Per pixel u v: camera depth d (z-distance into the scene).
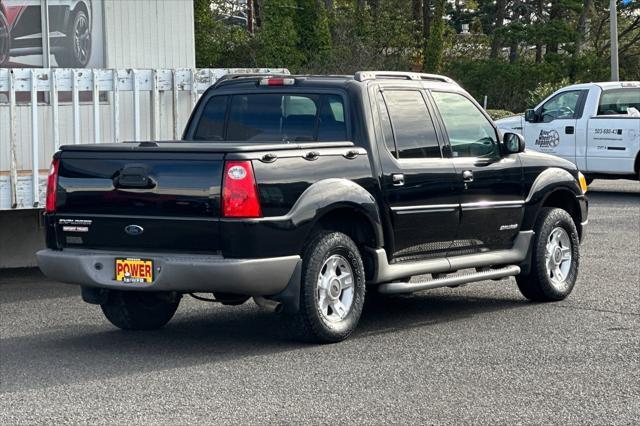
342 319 9.30
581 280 12.73
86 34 15.33
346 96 9.75
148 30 15.78
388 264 9.78
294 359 8.70
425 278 11.95
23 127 14.42
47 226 9.34
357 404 7.39
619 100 23.58
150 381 8.02
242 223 8.57
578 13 67.94
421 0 71.81
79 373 8.28
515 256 10.99
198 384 7.92
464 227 10.45
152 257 8.80
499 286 12.48
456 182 10.32
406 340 9.45
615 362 8.65
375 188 9.59
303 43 54.84
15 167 12.36
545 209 11.36
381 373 8.25
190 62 16.14
